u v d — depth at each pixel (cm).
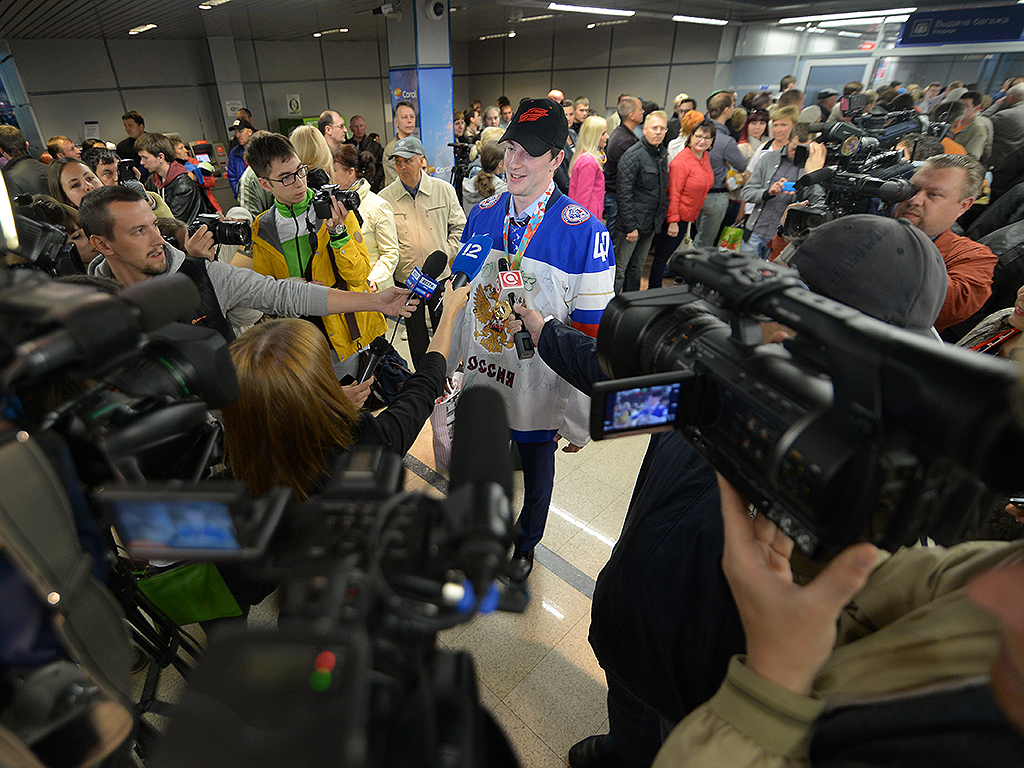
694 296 79
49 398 75
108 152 372
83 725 73
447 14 515
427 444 283
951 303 213
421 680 36
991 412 35
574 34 1137
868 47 833
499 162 371
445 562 40
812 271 79
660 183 418
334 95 1140
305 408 90
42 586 63
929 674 42
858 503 45
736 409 59
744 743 48
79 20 623
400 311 177
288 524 47
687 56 1028
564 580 204
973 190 206
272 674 31
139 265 165
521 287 167
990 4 704
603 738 142
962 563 50
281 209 225
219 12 643
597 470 264
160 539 46
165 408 68
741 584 51
